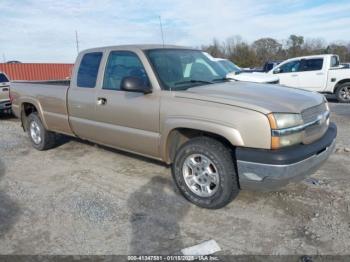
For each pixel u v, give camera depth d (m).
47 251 2.97
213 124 3.31
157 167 4.93
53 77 25.36
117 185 4.36
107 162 5.27
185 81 4.05
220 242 3.02
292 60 13.12
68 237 3.18
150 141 3.98
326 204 3.61
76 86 4.95
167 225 3.34
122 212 3.63
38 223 3.46
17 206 3.86
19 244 3.09
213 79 4.36
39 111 5.77
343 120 8.31
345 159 5.07
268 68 19.97
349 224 3.20
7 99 10.11
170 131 3.70
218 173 3.41
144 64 3.99
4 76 10.47
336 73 12.12
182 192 3.82
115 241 3.09
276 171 3.05
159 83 3.85
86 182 4.50
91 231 3.27
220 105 3.33
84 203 3.87
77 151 5.96
